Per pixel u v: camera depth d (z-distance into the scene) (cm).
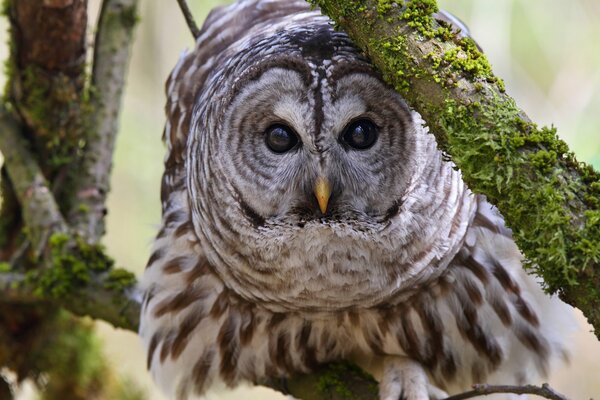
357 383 1002
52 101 1086
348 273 908
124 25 1155
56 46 1041
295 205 895
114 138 1155
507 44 1468
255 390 1614
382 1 707
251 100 871
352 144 872
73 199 1130
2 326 1205
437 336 980
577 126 1412
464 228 928
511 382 1048
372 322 963
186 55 1073
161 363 1049
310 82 846
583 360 1596
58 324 1227
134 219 1625
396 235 891
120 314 1067
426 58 691
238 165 895
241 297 980
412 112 859
